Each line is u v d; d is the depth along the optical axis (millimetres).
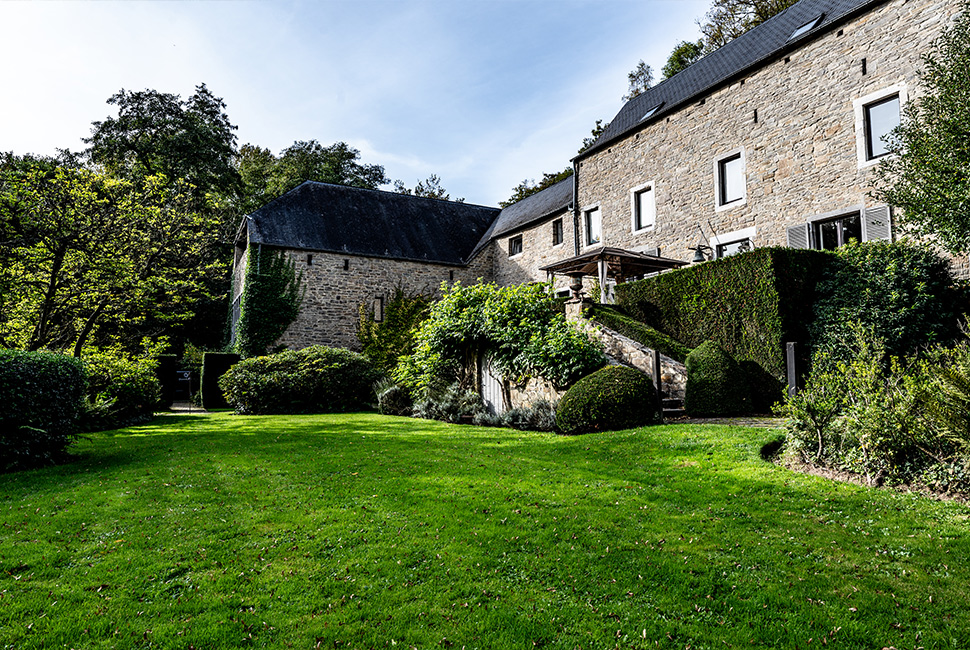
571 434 7797
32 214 10875
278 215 22016
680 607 2658
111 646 2369
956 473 4117
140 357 14070
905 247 10312
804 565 3082
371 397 14961
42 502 4715
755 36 16234
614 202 18531
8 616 2633
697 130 15852
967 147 7730
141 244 13250
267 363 14844
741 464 5234
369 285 22547
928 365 4789
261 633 2463
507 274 24078
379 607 2686
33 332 11633
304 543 3559
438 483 5031
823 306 10445
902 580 2867
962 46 8664
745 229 14406
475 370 11352
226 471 5836
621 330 11664
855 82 12273
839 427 4973
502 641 2377
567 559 3234
